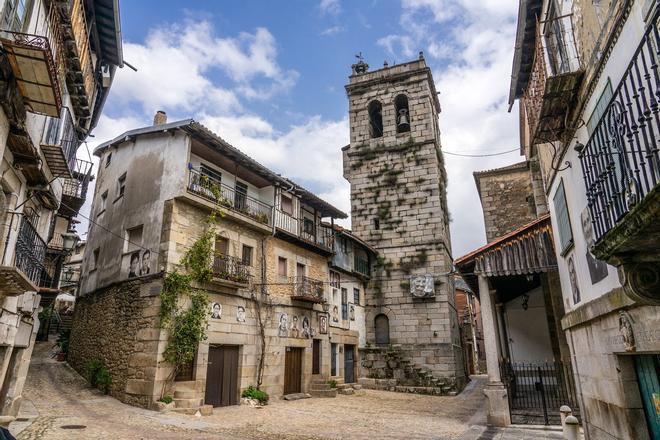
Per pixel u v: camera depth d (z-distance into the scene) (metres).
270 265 19.16
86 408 12.71
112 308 16.53
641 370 6.18
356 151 30.12
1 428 4.47
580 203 7.84
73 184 16.34
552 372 17.36
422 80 29.84
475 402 19.73
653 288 3.77
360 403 18.36
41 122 8.60
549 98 7.35
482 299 12.73
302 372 20.06
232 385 16.16
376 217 28.47
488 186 22.89
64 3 8.41
